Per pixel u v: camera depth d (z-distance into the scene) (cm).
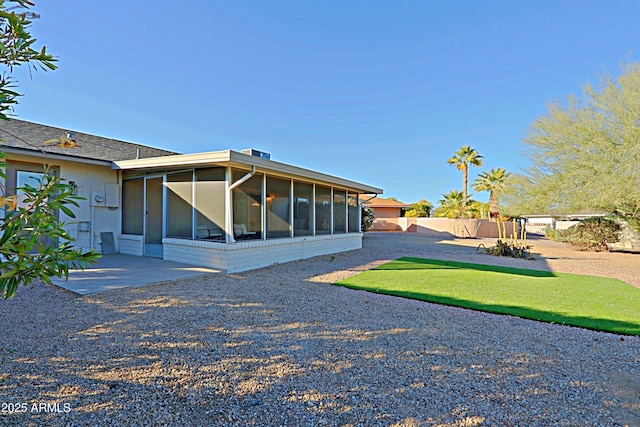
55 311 446
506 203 1811
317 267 902
